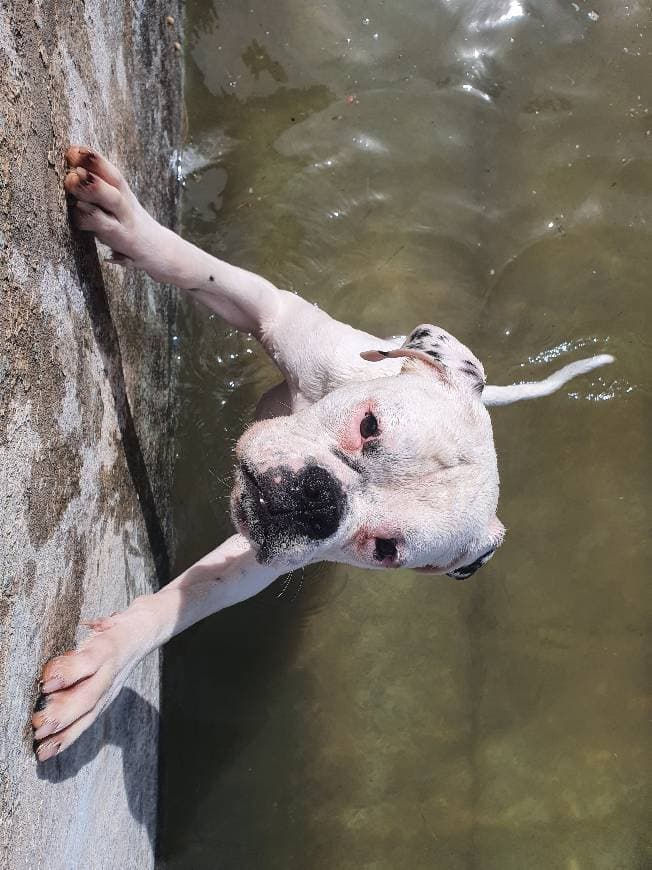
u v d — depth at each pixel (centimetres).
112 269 59
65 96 48
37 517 43
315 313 69
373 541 54
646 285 95
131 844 63
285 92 94
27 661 42
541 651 85
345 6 98
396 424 54
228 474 82
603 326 93
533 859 79
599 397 92
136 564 65
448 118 97
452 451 56
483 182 96
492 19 100
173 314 83
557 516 89
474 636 85
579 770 82
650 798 82
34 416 42
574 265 95
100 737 56
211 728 77
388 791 79
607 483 90
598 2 102
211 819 74
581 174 97
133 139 68
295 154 93
